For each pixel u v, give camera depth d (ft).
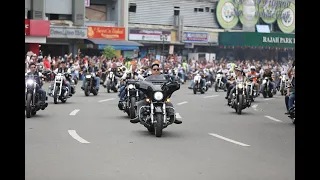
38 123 48.73
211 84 131.03
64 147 35.78
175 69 136.56
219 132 45.47
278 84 106.93
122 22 180.14
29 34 149.48
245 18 209.36
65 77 73.31
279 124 53.01
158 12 189.57
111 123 50.06
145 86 41.78
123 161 31.17
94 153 33.68
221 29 205.67
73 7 167.84
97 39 168.35
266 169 29.66
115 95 88.99
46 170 28.37
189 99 85.87
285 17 220.02
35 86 52.95
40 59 114.83
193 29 199.41
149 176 27.27
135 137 41.09
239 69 63.82
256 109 70.95
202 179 26.86
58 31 160.66
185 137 41.73
